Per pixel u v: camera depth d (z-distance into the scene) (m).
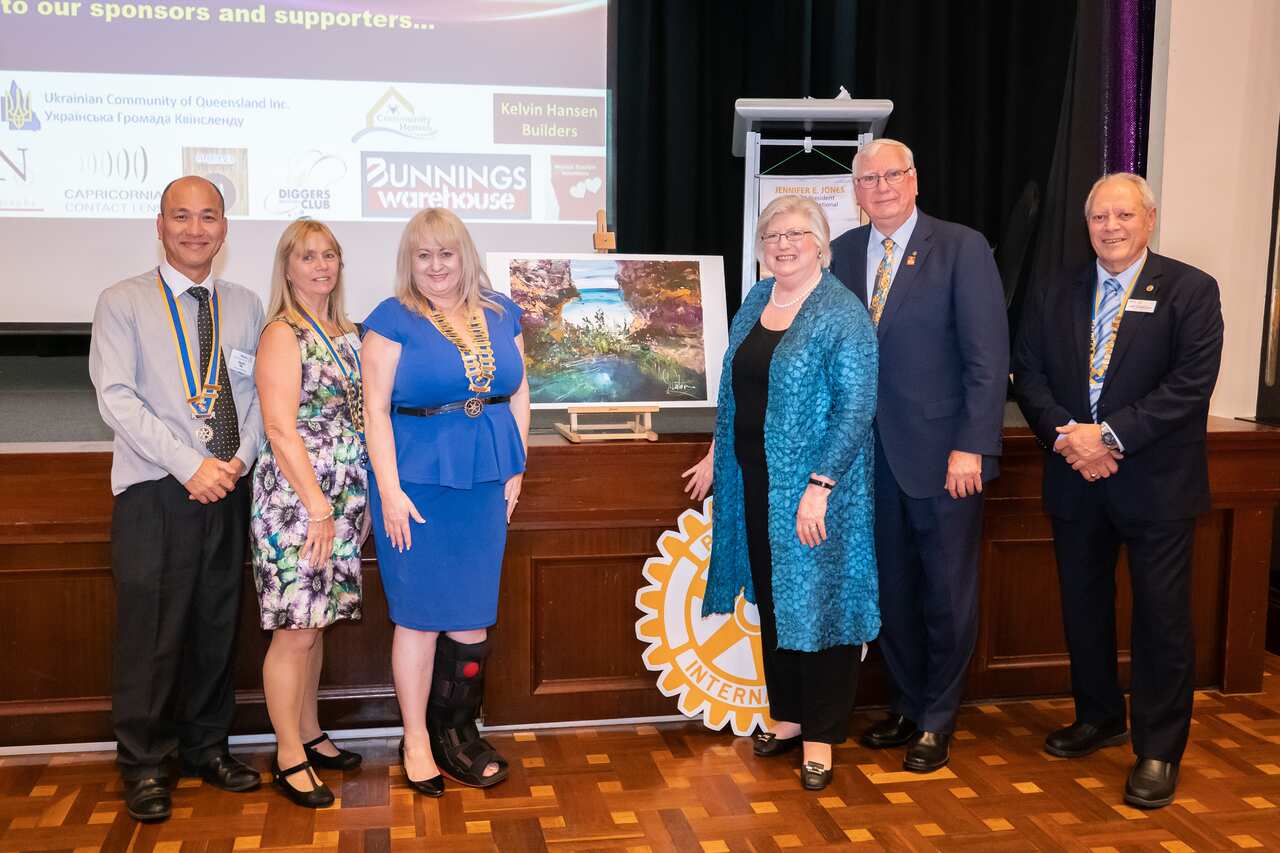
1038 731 2.90
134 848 2.24
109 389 2.28
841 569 2.47
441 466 2.34
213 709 2.56
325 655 2.81
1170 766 2.49
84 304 3.78
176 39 3.75
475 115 3.95
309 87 3.84
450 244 2.33
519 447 2.47
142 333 2.34
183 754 2.57
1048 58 4.23
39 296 3.75
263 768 2.65
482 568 2.45
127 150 3.75
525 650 2.85
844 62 4.30
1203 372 2.43
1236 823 2.38
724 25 4.33
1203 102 3.88
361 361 2.36
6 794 2.49
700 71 4.31
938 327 2.54
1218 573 3.17
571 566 2.86
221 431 2.38
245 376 2.45
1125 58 3.99
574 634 2.88
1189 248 3.92
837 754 2.75
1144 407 2.44
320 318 2.43
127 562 2.37
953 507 2.57
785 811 2.43
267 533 2.34
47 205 3.72
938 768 2.65
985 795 2.51
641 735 2.87
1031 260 4.31
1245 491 3.09
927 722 2.67
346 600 2.42
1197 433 2.51
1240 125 3.90
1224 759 2.72
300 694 2.47
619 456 2.79
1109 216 2.46
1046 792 2.53
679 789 2.54
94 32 3.70
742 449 2.52
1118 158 4.04
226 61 3.78
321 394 2.37
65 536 2.62
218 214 2.38
